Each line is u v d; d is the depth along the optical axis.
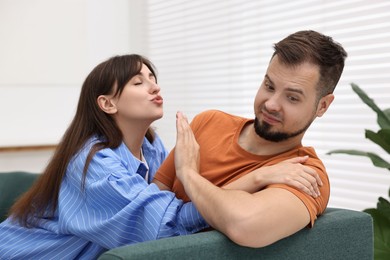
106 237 1.24
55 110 3.14
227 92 2.75
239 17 2.67
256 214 1.06
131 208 1.21
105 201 1.25
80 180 1.29
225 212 1.08
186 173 1.24
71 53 3.18
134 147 1.49
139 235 1.23
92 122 1.42
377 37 2.06
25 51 3.04
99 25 3.29
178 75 3.11
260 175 1.22
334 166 2.27
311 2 2.31
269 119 1.28
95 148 1.33
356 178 2.18
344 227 1.25
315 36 1.29
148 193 1.24
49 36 3.11
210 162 1.43
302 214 1.12
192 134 1.38
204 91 2.90
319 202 1.20
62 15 3.14
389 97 2.04
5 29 2.97
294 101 1.25
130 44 3.40
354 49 2.16
